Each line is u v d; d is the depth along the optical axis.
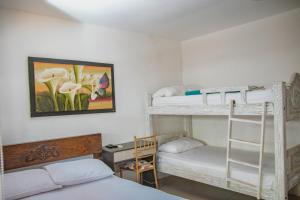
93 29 3.49
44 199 2.18
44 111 2.96
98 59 3.52
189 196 3.43
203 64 4.34
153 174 3.76
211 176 3.00
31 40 2.92
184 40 4.62
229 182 2.82
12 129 2.74
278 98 2.44
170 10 3.06
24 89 2.84
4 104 2.70
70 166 2.70
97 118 3.47
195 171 3.18
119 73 3.76
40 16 3.01
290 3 2.99
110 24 3.52
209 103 3.14
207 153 3.59
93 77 3.42
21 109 2.81
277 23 3.38
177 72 4.61
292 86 2.62
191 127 4.58
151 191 2.35
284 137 2.42
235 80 3.89
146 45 4.13
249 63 3.71
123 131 3.76
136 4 2.82
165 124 4.36
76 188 2.46
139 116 3.98
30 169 2.74
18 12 2.84
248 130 3.71
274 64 3.44
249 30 3.69
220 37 4.07
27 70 2.88
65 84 3.15
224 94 2.96
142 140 3.73
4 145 2.63
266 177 2.52
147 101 3.94
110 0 2.67
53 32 3.10
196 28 3.88
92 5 2.79
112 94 3.62
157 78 4.27
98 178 2.71
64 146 3.01
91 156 3.28
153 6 2.91
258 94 2.67
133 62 3.94
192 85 4.53
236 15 3.34
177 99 3.54
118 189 2.41
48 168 2.65
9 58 2.75
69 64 3.20
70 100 3.19
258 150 3.60
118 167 3.48
